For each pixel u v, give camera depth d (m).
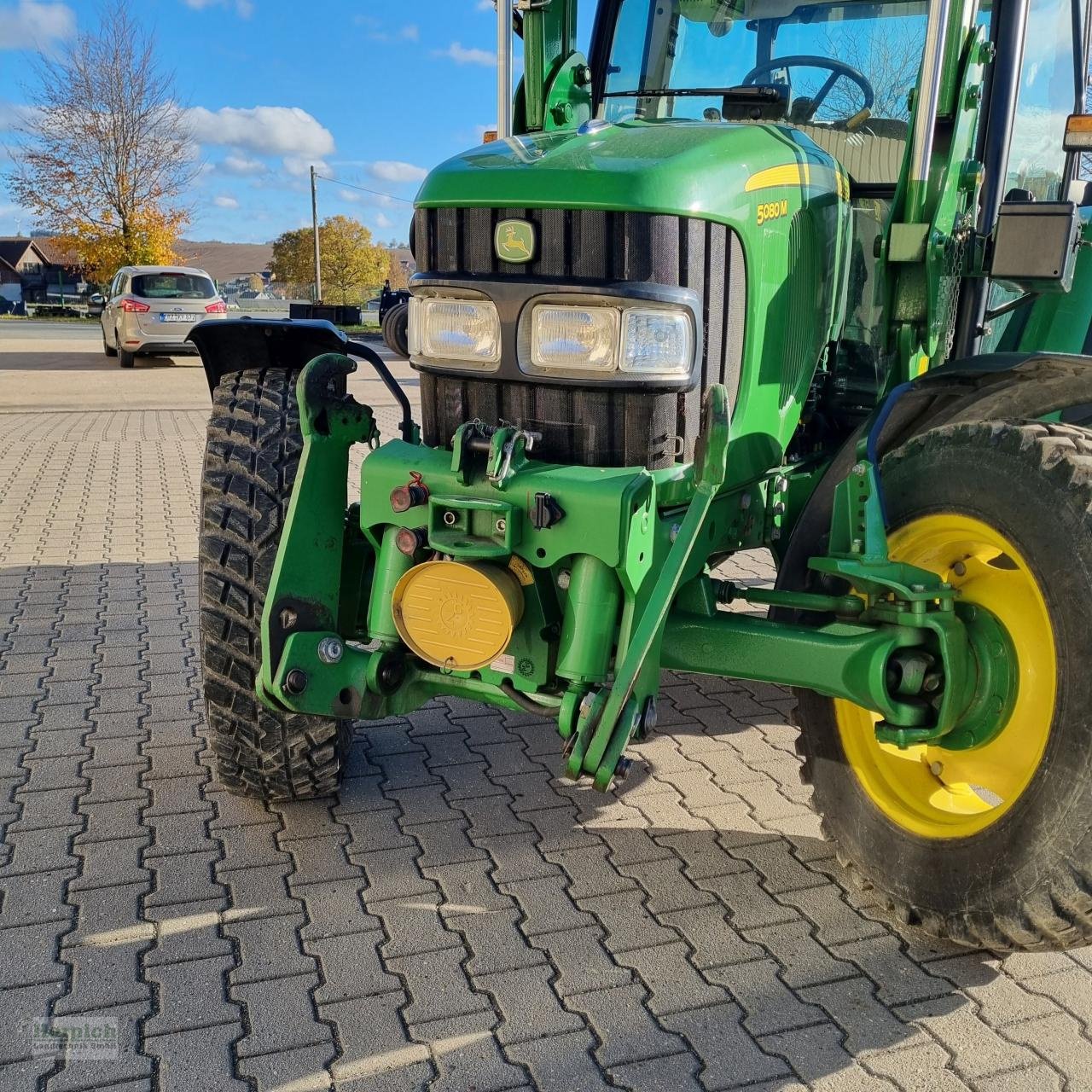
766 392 2.85
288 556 2.68
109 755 3.59
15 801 3.26
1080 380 2.54
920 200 2.96
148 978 2.45
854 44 3.45
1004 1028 2.32
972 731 2.44
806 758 2.83
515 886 2.85
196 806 3.26
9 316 47.09
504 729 3.87
